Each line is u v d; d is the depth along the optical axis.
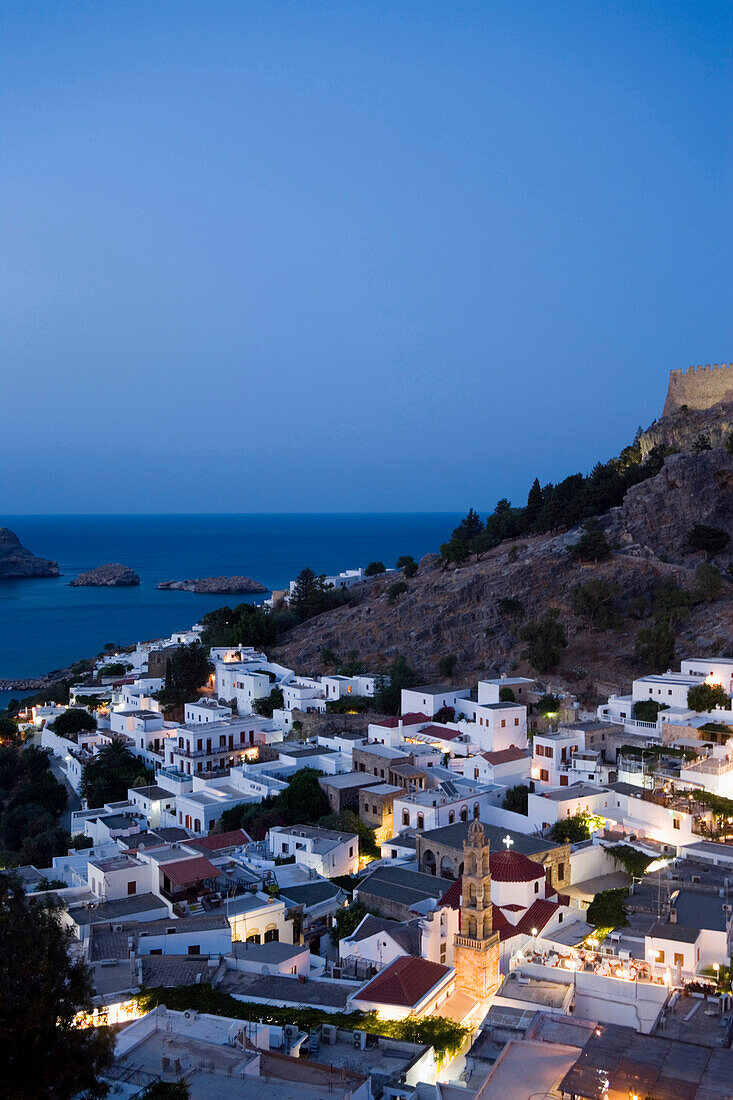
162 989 66.88
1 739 191.88
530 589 194.12
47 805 148.38
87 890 94.56
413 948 78.44
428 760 134.50
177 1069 52.16
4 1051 40.62
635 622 179.12
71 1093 42.72
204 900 87.69
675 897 78.69
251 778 135.50
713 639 161.88
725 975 63.06
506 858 88.06
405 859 104.38
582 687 162.00
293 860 106.94
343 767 138.88
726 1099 45.75
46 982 43.41
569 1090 47.09
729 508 197.00
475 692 163.62
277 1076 51.84
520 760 126.69
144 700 191.88
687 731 124.12
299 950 77.25
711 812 100.94
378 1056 59.28
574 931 83.31
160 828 123.81
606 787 113.62
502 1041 56.34
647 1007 61.50
